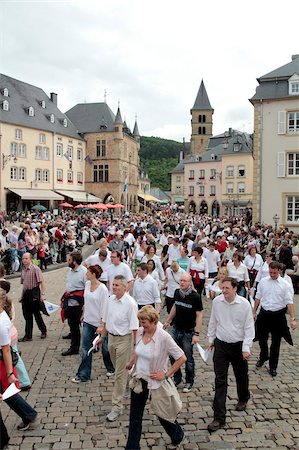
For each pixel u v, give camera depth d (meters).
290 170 34.50
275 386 7.67
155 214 58.62
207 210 86.62
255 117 34.94
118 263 9.52
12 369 5.70
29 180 61.69
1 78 62.28
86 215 45.91
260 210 34.84
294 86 34.12
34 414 6.07
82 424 6.25
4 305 6.16
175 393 5.38
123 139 79.62
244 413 6.62
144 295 8.77
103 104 80.94
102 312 7.57
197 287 11.49
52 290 16.67
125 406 6.86
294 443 5.77
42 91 70.50
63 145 69.62
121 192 79.00
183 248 11.71
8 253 19.39
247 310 6.40
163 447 5.66
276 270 8.20
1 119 57.09
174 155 179.25
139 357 5.40
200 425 6.25
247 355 6.27
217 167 85.00
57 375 8.08
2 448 5.60
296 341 10.50
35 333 10.98
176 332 7.54
